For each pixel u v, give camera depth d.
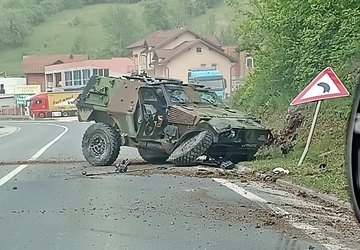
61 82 94.69
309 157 14.94
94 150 16.19
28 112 85.00
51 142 28.17
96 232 8.09
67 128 44.91
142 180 13.02
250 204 10.07
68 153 21.22
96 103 16.50
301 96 13.47
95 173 14.46
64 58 105.06
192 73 48.88
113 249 7.21
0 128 49.94
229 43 94.00
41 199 10.77
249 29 22.97
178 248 7.23
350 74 17.08
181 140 15.09
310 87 13.41
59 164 16.88
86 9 143.50
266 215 9.15
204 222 8.66
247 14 23.25
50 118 78.12
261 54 23.42
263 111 24.47
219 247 7.26
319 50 18.75
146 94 15.76
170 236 7.84
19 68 122.62
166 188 11.81
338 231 8.09
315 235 7.86
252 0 23.20
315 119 14.59
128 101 15.98
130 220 8.84
